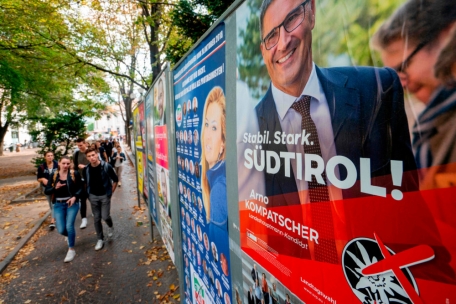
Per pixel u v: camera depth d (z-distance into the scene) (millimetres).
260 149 1132
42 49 10297
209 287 1893
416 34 556
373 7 635
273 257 1091
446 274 540
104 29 9797
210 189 1727
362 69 671
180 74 2314
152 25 7684
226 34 1386
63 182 4457
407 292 609
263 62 1079
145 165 5246
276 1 975
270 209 1089
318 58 800
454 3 498
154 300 3316
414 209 583
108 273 4004
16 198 9227
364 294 707
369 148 668
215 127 1589
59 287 3719
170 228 3020
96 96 16297
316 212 849
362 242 704
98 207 4871
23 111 18375
